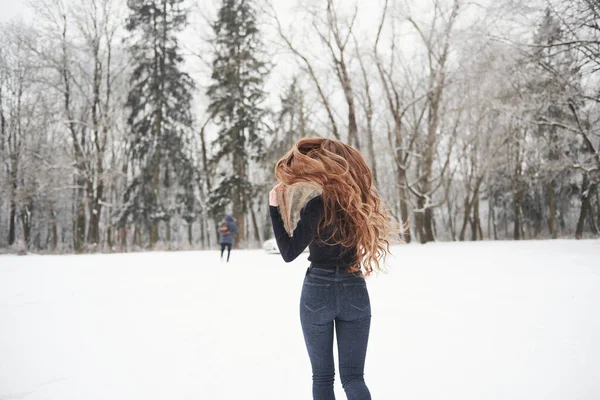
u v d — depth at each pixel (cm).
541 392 299
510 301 589
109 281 918
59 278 983
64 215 4219
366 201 240
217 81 3225
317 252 227
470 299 613
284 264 1309
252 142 3209
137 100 3062
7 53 2967
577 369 336
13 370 364
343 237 223
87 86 3158
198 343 438
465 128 2780
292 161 233
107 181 2952
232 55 3108
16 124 3189
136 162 3375
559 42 1681
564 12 1569
